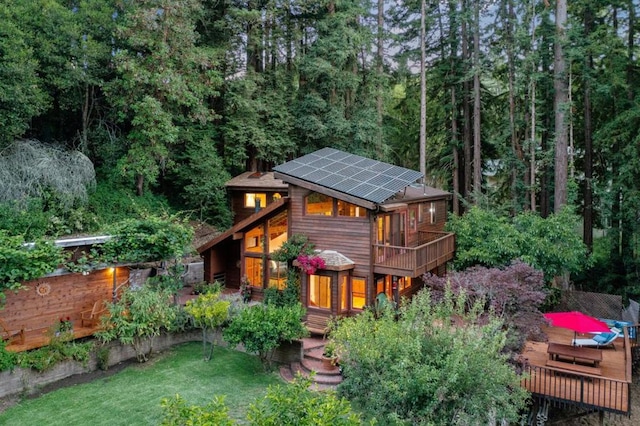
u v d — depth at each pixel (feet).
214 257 67.26
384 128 99.81
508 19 84.07
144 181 77.66
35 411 33.96
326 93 90.74
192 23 72.43
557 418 45.03
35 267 39.50
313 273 53.72
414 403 26.09
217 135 86.69
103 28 67.82
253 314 43.65
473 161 93.35
